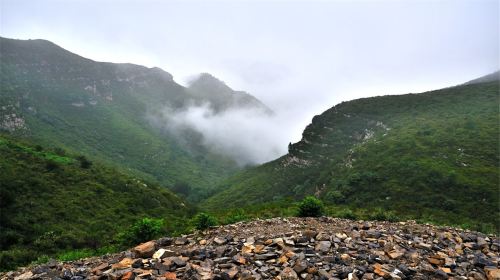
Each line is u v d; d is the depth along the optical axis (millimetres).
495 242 11758
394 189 65125
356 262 8328
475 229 35812
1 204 36625
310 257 8539
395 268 8008
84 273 8078
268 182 136500
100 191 53000
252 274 7391
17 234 31438
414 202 57844
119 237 16250
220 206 124625
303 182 119562
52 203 42406
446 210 52781
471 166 67688
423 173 66688
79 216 41469
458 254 10055
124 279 7117
